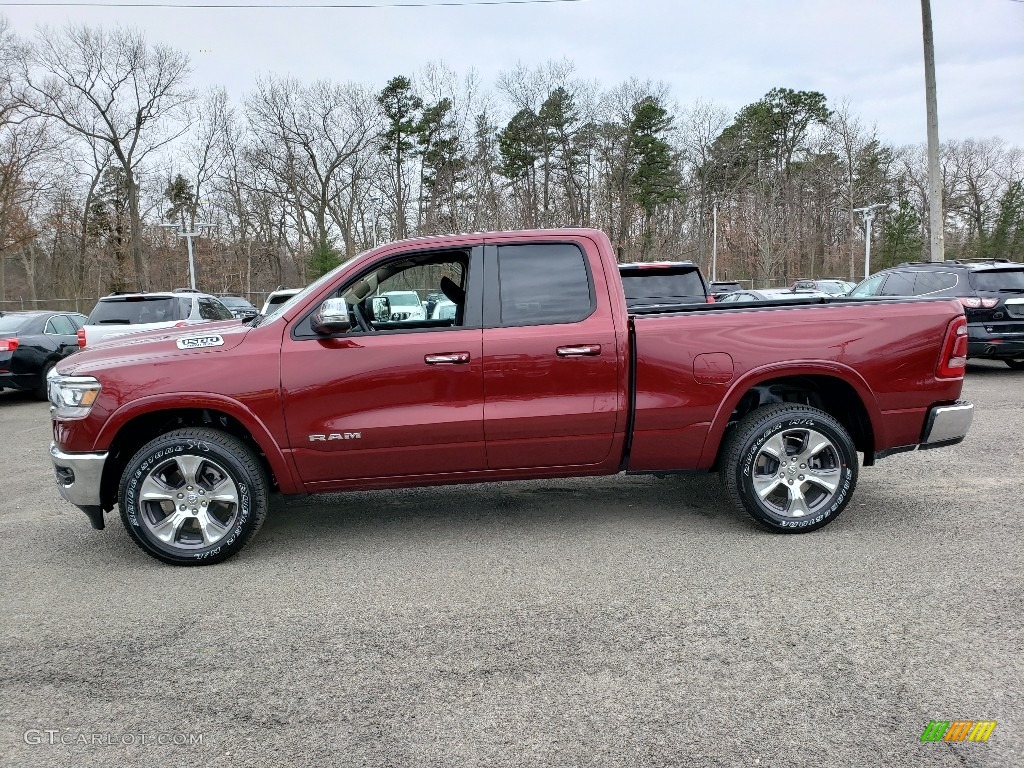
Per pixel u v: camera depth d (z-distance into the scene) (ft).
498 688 9.05
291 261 178.91
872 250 186.91
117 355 13.32
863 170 177.47
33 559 14.05
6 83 115.34
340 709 8.69
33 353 36.17
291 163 157.07
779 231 173.37
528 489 18.19
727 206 181.27
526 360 13.41
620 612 11.07
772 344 13.82
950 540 13.73
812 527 14.16
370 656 9.95
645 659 9.65
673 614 10.94
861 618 10.63
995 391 30.81
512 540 14.44
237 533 13.35
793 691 8.80
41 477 20.94
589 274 13.83
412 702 8.80
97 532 15.71
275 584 12.56
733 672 9.26
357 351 13.19
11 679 9.54
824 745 7.76
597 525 15.20
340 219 162.30
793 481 14.14
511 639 10.32
